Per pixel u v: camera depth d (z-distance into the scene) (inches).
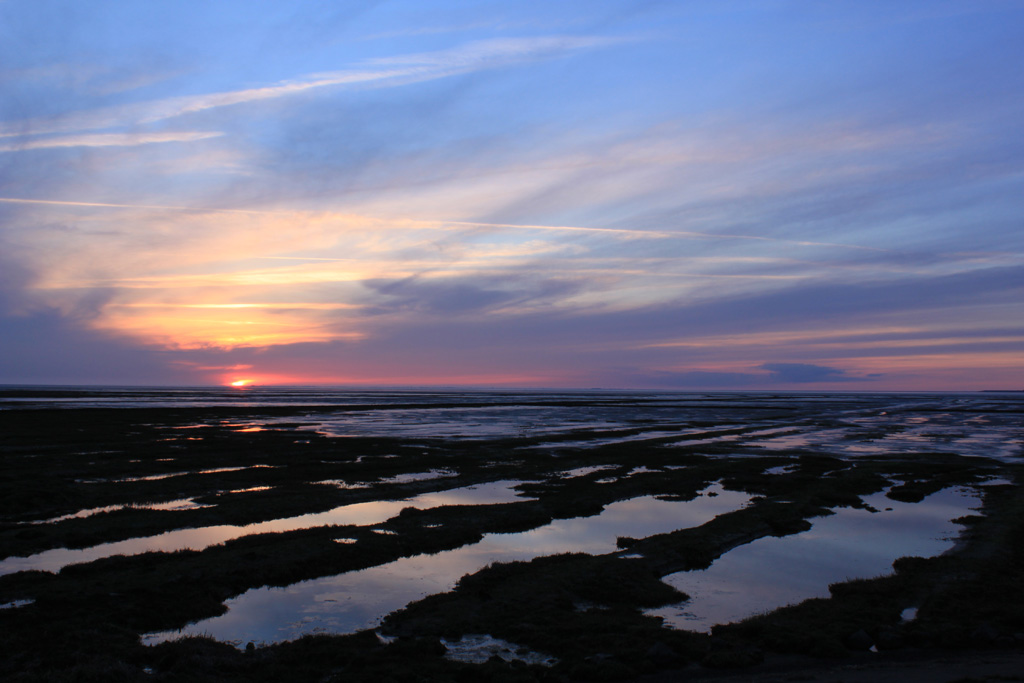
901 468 1771.7
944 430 3356.3
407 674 491.8
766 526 1066.1
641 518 1165.7
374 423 3545.8
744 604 703.7
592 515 1187.9
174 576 746.8
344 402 6820.9
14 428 2755.9
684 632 593.9
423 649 552.4
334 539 927.0
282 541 905.5
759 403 7564.0
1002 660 514.3
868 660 532.4
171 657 522.6
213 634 609.6
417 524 1042.7
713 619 656.4
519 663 524.1
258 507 1166.3
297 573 788.6
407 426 3309.5
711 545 928.3
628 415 4596.5
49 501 1179.3
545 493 1374.3
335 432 2869.1
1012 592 712.4
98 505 1191.6
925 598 697.6
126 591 688.4
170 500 1258.0
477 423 3587.6
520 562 823.7
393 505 1254.3
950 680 439.8
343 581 777.6
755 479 1578.5
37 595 672.4
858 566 857.5
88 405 5221.5
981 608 655.8
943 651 555.5
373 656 534.6
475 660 541.0
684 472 1685.5
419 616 641.0
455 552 916.0
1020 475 1679.4
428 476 1596.9
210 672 502.0
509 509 1163.9
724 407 6245.1
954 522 1120.2
